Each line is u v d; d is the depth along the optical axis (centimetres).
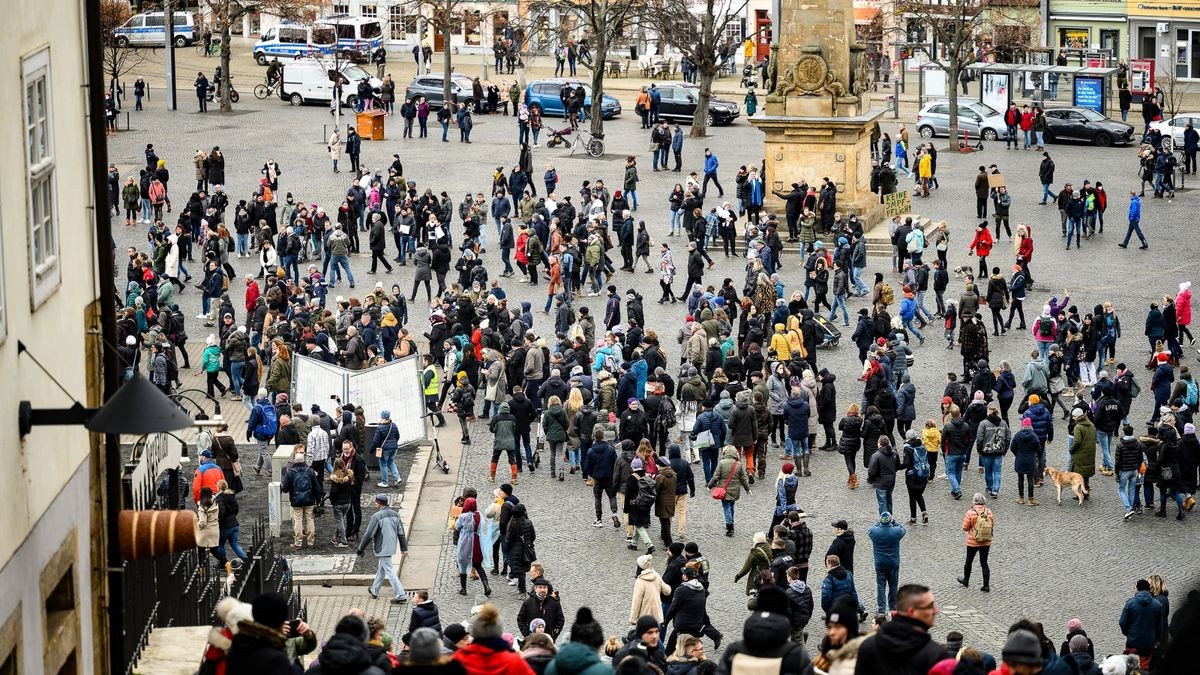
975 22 16188
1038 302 10525
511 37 19125
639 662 3059
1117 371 8206
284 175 14012
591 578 6638
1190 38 17862
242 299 10881
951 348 9619
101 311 3434
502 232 11231
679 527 6988
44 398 2983
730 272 11300
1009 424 8338
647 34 19738
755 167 12150
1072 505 7394
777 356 8731
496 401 8600
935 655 2694
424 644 2822
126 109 16988
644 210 13050
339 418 7675
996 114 15688
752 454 7619
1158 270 11219
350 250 12019
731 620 6203
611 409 7956
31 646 2848
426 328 10200
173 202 13275
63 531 3073
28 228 2900
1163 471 7138
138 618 3700
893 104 16962
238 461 7750
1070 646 4712
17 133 2858
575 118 15388
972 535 6375
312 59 17588
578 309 10538
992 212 12862
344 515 7312
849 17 12119
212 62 19850
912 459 7044
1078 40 18325
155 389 2822
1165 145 14050
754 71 19525
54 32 3122
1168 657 1552
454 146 15300
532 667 3850
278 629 2827
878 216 12481
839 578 5678
